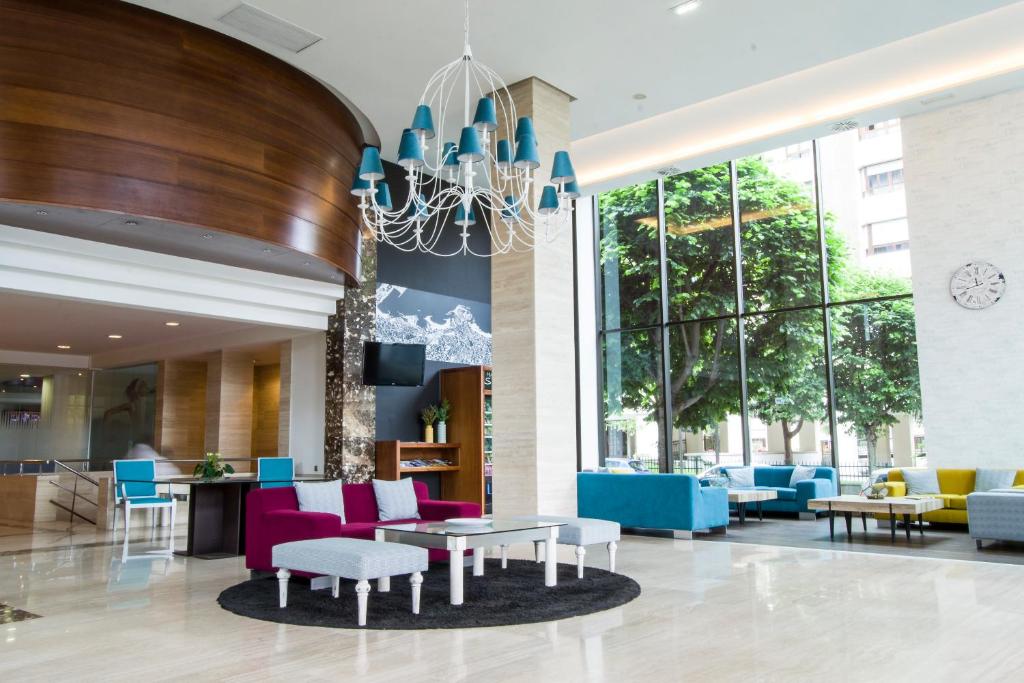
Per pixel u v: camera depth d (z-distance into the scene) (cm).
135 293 820
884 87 941
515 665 362
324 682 339
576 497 829
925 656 375
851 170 1177
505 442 813
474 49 761
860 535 875
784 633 420
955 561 673
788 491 1083
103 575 641
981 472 911
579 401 1356
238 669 359
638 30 736
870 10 713
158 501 850
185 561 730
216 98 699
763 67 819
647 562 677
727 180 1263
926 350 973
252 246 757
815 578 592
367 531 609
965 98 945
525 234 820
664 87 859
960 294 952
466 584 568
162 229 696
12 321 1042
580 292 1369
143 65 655
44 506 1115
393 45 744
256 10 670
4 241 702
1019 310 913
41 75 610
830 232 1187
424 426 1115
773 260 1216
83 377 1403
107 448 1373
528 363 803
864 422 1129
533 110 825
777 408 1191
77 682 341
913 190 991
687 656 375
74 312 962
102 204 622
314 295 987
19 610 496
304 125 779
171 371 1322
